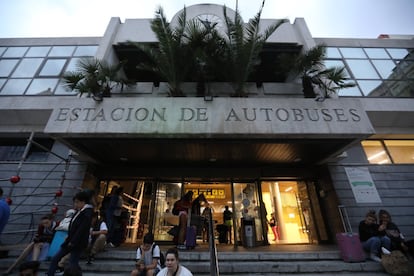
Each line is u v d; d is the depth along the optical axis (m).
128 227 8.23
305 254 5.32
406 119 8.71
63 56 9.76
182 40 7.79
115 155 7.56
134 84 8.30
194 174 8.33
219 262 5.07
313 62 7.84
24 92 8.81
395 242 5.31
